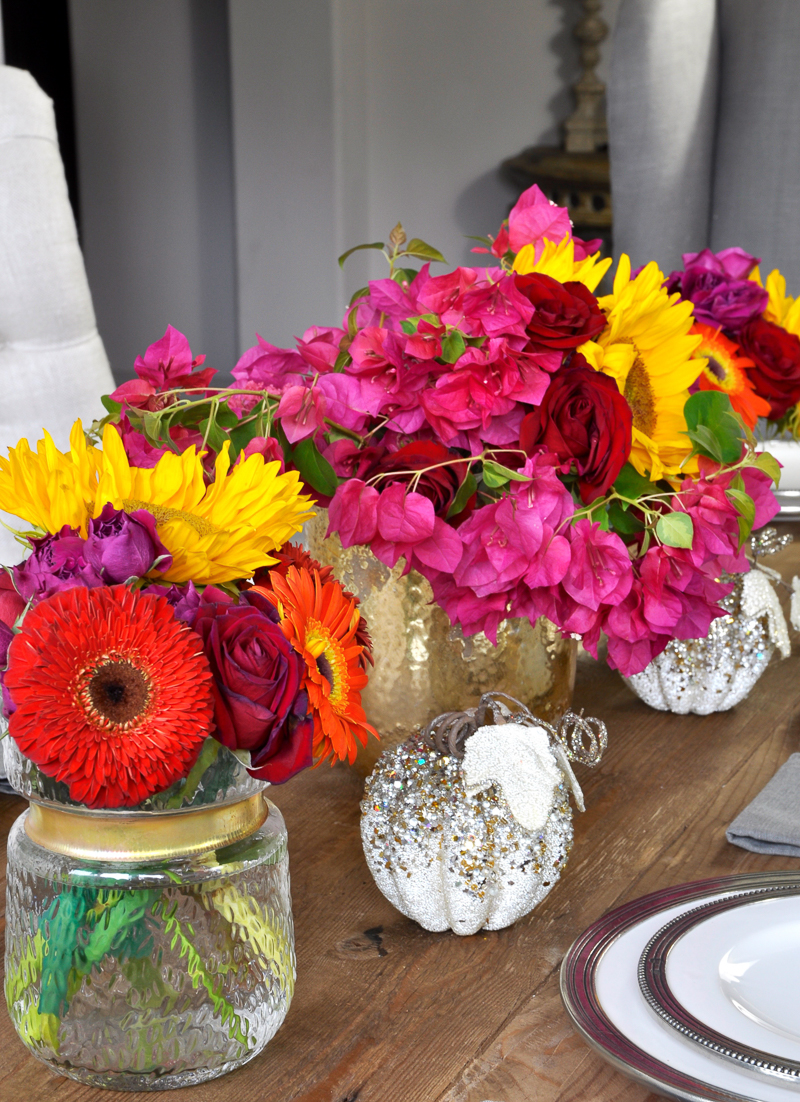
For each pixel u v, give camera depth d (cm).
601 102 405
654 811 70
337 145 436
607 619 64
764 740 83
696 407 66
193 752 38
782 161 230
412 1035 46
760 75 228
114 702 38
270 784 43
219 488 43
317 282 452
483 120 436
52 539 42
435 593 63
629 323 65
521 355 61
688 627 67
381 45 443
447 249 453
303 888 60
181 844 42
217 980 42
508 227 71
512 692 68
